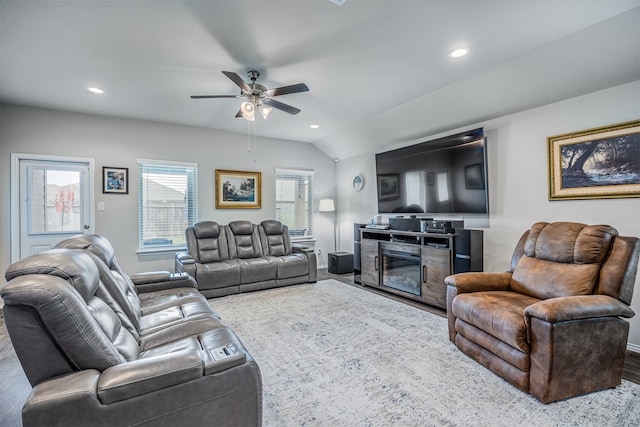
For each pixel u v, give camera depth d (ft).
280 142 18.58
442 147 12.79
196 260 14.21
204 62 8.78
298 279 15.33
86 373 3.60
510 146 11.00
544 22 6.93
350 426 5.26
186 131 15.66
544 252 7.88
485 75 9.61
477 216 12.02
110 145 13.93
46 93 11.07
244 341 8.70
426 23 6.97
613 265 6.59
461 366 7.23
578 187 9.24
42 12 6.48
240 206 17.20
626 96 8.34
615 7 6.39
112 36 7.44
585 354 6.00
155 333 5.93
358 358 7.67
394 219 13.91
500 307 6.82
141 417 3.59
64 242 6.39
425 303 12.08
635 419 5.41
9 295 3.35
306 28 7.16
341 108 12.92
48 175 12.85
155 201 15.02
